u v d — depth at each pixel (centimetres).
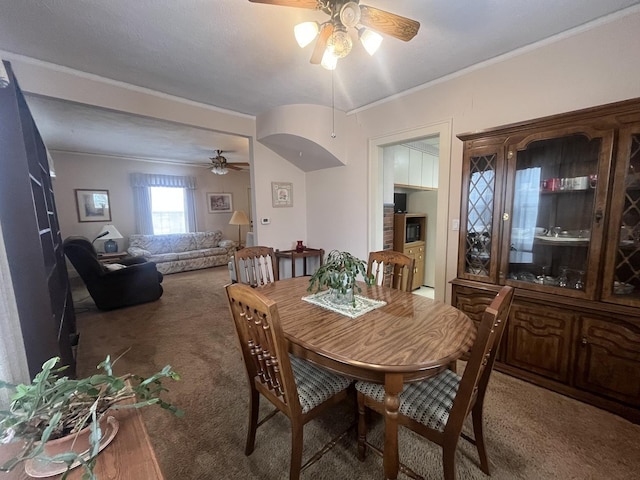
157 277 416
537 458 142
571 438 153
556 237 196
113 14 172
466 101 249
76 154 556
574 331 178
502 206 205
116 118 348
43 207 192
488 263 218
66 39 198
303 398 129
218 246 698
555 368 188
